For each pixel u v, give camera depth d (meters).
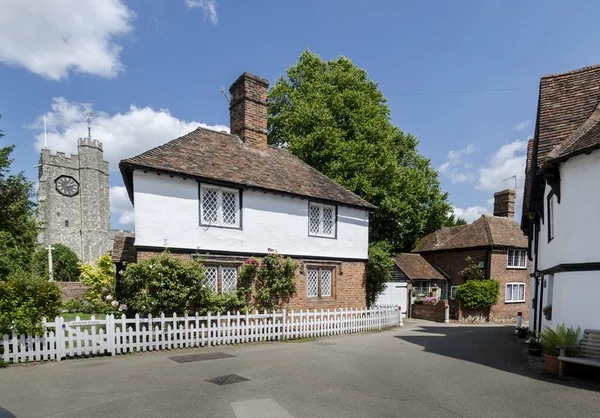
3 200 18.66
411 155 26.80
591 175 7.52
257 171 13.41
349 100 22.95
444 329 16.69
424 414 4.98
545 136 9.54
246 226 12.21
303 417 4.77
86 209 60.25
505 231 26.08
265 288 12.19
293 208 13.52
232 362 7.93
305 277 13.48
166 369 7.19
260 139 15.42
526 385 6.48
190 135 13.48
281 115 24.61
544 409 5.22
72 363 7.67
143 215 10.37
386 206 21.62
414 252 29.59
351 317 13.88
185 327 9.62
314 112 21.25
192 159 11.94
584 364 6.84
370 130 22.42
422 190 24.42
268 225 12.77
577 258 7.67
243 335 10.62
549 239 10.30
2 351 7.56
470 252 25.58
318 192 14.34
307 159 21.61
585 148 7.23
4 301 7.43
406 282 24.06
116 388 5.88
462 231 27.81
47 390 5.75
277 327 11.45
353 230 15.45
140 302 9.40
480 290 22.28
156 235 10.50
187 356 8.52
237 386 6.05
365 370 7.46
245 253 12.10
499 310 23.95
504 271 24.78
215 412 4.88
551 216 10.16
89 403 5.17
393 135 25.12
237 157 13.69
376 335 13.38
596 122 8.55
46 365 7.45
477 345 11.30
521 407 5.30
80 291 24.75
